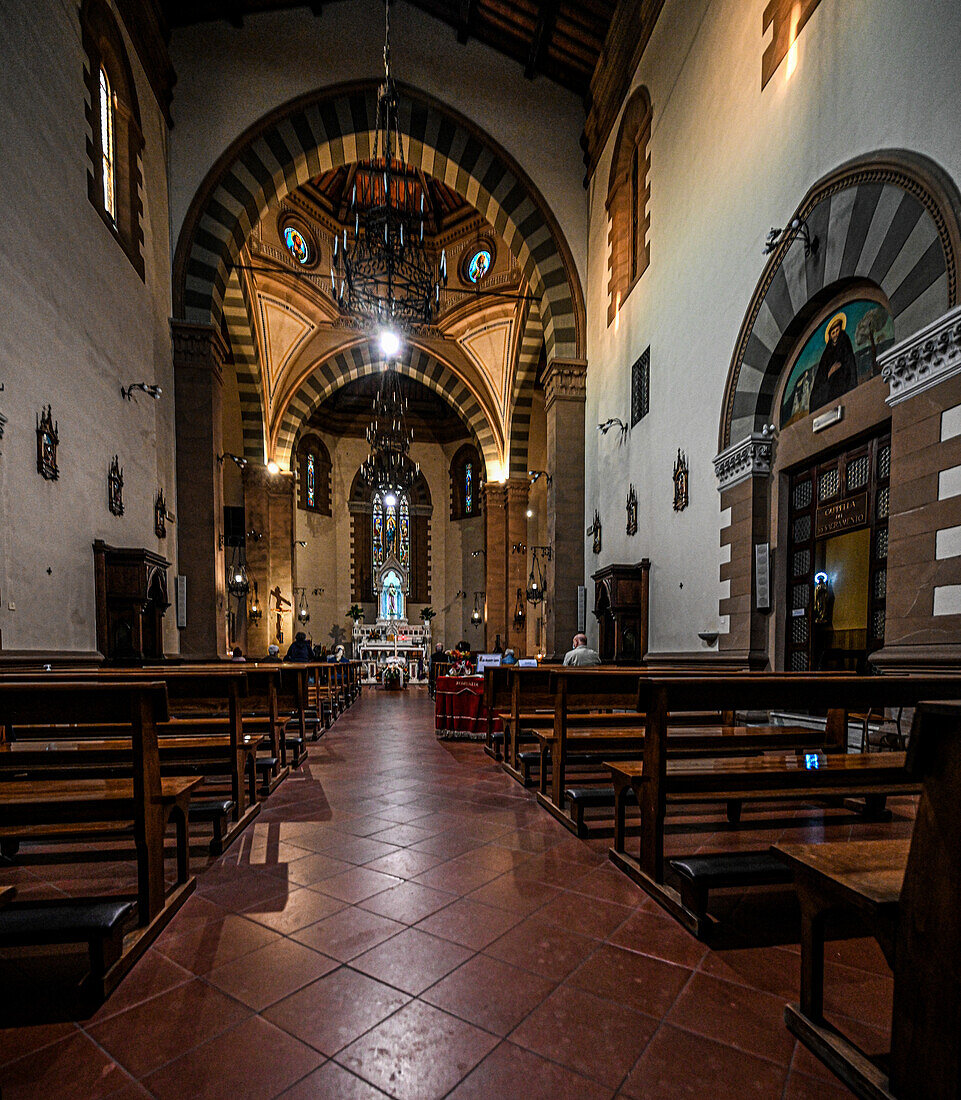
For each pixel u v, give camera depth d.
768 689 2.71
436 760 6.09
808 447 5.69
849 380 5.19
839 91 5.01
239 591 17.70
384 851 3.34
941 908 1.34
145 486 8.90
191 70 10.78
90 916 1.99
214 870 3.07
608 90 10.70
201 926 2.46
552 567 12.41
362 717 10.27
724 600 6.79
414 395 25.70
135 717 2.31
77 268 6.77
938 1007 1.33
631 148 10.25
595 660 7.68
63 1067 1.66
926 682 2.73
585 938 2.35
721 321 6.96
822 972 1.88
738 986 2.03
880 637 4.99
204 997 1.97
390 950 2.27
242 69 10.98
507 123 12.09
